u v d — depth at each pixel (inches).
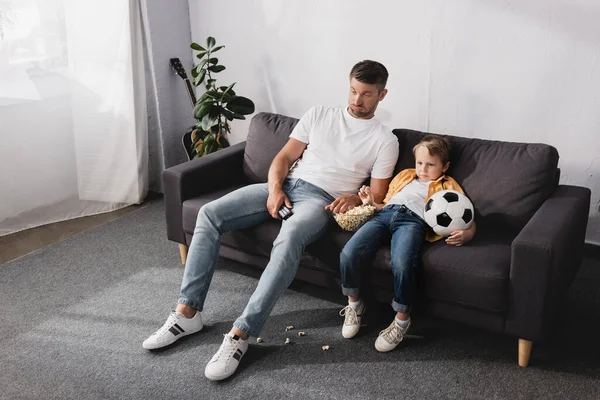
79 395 76.3
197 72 130.0
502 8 103.0
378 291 85.7
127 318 93.5
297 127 101.5
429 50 111.8
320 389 76.4
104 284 103.8
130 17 129.7
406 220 86.2
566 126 104.6
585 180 106.4
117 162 134.0
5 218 123.0
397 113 119.8
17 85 117.0
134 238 121.6
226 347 79.9
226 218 90.8
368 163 96.3
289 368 80.6
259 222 94.4
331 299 97.7
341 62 122.6
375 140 95.6
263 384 77.6
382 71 93.8
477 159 91.7
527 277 73.2
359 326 88.1
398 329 82.8
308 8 122.6
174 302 97.8
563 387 75.4
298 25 125.2
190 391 76.6
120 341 87.5
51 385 78.2
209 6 136.9
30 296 100.3
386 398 74.4
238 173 112.1
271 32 129.4
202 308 88.0
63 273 107.8
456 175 92.3
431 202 84.0
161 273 107.2
